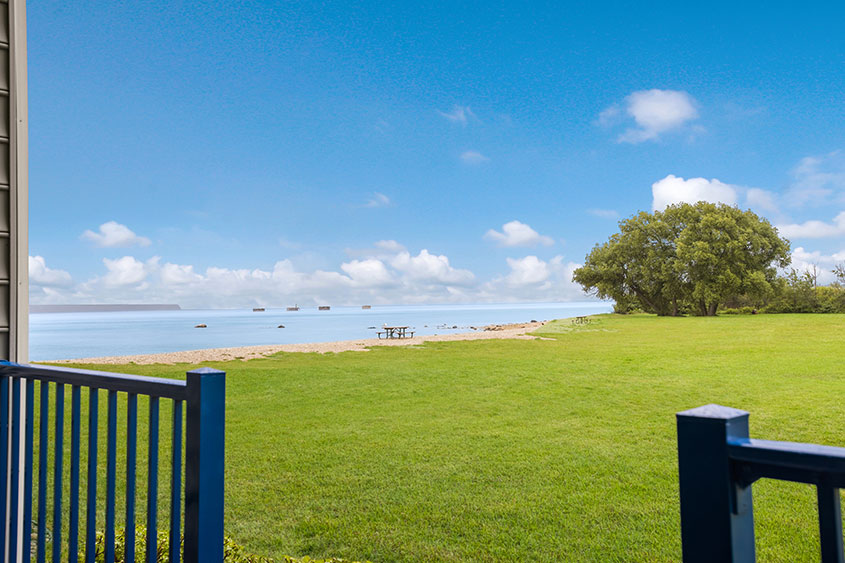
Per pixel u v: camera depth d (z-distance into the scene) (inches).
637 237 1998.0
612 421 317.4
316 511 177.3
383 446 263.1
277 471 222.7
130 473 67.4
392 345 889.5
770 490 190.4
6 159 106.0
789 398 381.4
